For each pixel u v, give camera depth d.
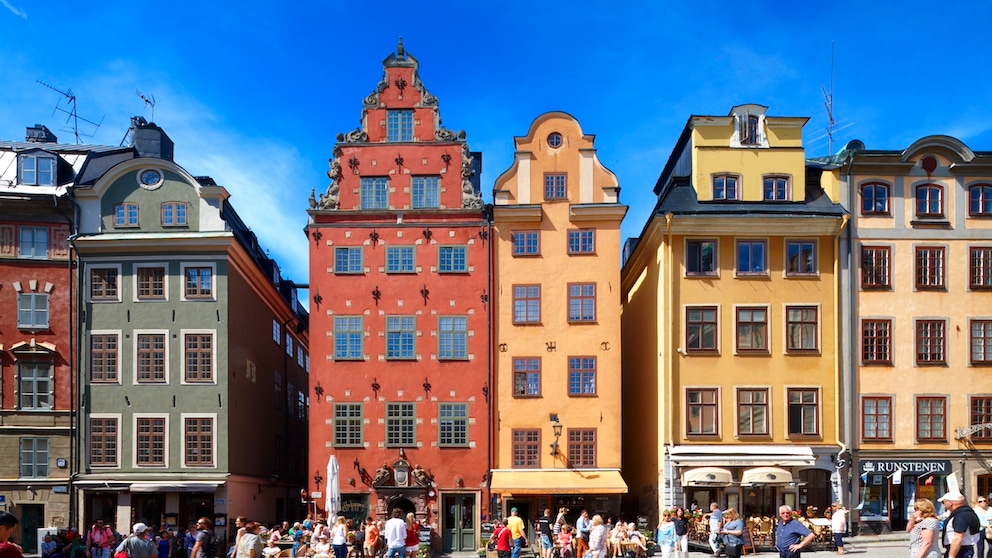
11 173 36.88
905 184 35.91
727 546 19.28
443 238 36.28
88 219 36.09
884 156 35.53
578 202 36.34
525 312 35.94
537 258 36.09
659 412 35.09
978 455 34.56
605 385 35.41
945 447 34.59
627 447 42.97
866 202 35.78
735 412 34.56
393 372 35.66
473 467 35.16
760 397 34.81
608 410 35.28
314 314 35.94
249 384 38.91
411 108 37.00
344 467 35.16
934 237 35.66
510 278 36.06
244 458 37.62
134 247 35.62
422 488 34.78
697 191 36.16
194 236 35.38
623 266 45.91
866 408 34.78
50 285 35.66
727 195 36.28
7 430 34.81
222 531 34.31
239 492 36.59
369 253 36.28
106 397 35.19
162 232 36.00
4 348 35.19
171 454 34.84
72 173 37.47
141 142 41.53
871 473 34.31
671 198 36.31
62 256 35.84
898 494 34.81
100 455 34.97
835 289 35.22
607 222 36.06
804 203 36.06
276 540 30.11
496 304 35.97
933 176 35.97
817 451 34.38
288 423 47.91
